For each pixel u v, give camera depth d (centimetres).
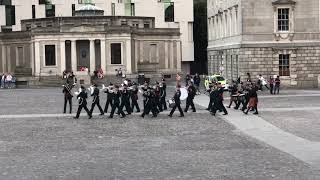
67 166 2325
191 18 13588
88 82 9281
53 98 6531
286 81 7656
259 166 2258
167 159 2467
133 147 2850
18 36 10681
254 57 7594
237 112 4606
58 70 9869
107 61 9925
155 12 13388
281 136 3145
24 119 4288
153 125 3841
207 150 2711
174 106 4406
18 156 2600
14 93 7669
